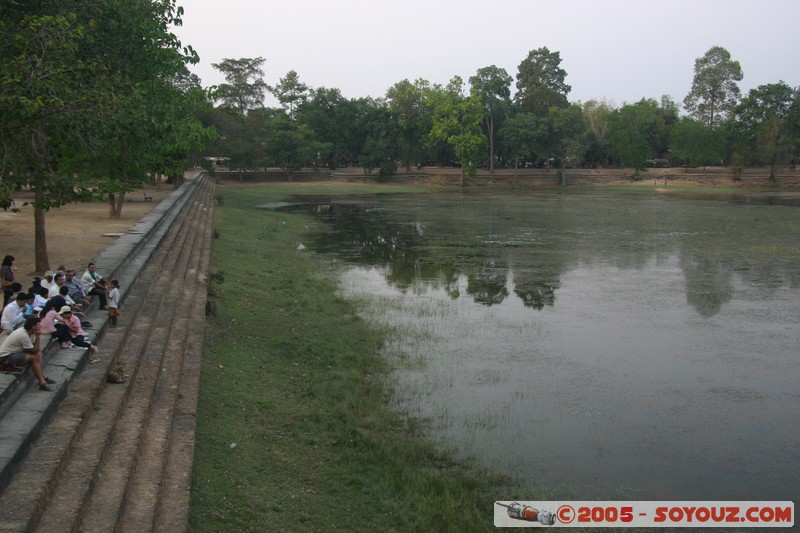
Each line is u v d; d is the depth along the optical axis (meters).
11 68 14.66
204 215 43.44
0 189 15.02
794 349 18.48
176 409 11.20
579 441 12.76
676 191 87.69
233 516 8.89
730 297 24.80
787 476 11.52
